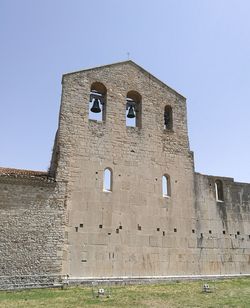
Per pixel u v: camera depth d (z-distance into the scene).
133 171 25.16
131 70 27.86
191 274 24.52
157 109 27.78
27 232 20.98
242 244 27.12
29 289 19.80
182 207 25.95
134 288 20.58
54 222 21.77
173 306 15.30
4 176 21.38
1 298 17.19
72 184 23.05
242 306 15.17
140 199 24.69
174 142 27.53
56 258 21.12
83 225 22.47
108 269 22.23
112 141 25.20
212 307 15.01
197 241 25.58
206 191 27.39
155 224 24.58
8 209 20.98
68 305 15.37
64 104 24.66
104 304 15.66
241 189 28.95
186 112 29.09
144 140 26.33
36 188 22.03
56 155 24.08
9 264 20.08
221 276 25.17
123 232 23.41
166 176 26.48
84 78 25.95
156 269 23.53
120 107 26.44
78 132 24.39
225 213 27.44
